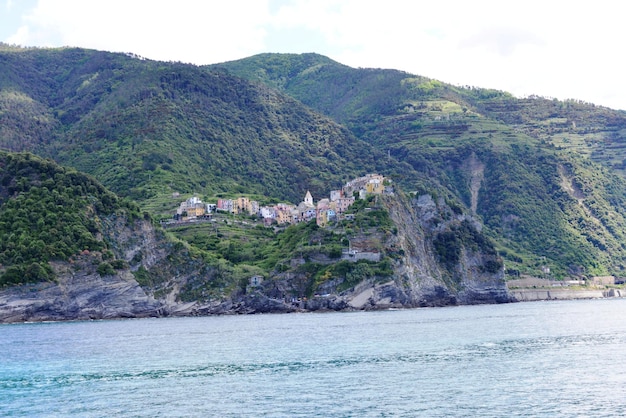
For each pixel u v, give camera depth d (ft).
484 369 469.98
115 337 652.89
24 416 363.15
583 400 382.22
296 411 365.40
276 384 428.56
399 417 353.31
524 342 600.39
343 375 453.17
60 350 566.36
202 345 592.19
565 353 537.24
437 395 395.75
